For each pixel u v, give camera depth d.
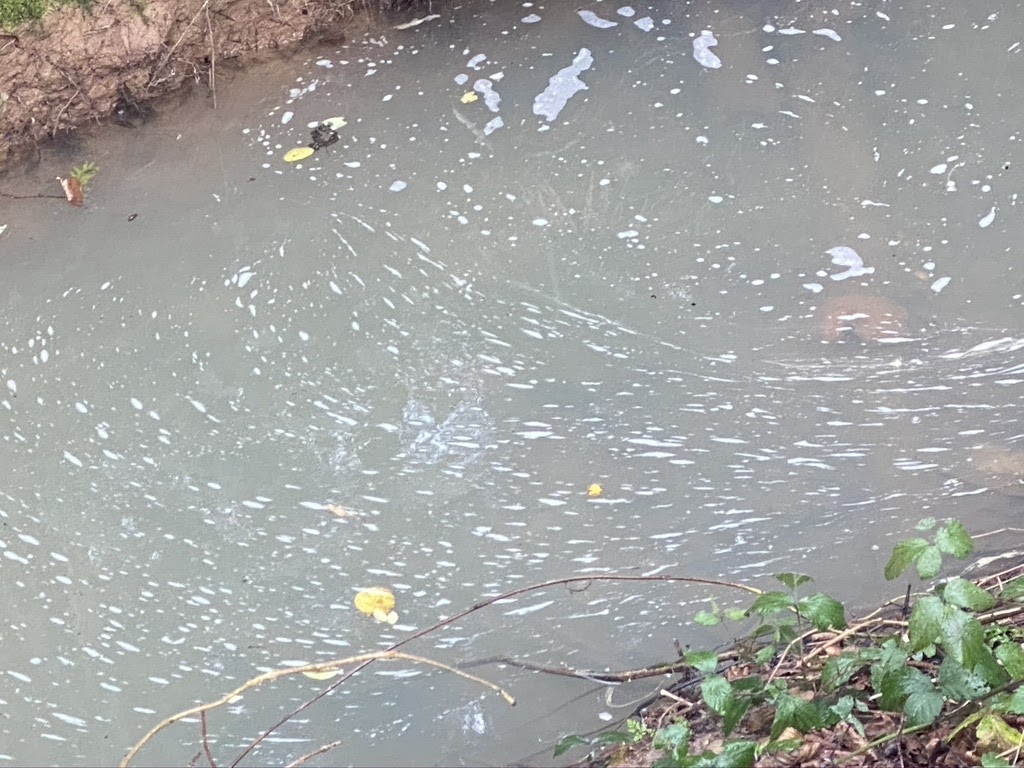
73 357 3.79
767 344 3.66
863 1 5.00
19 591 3.11
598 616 2.93
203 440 3.51
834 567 2.99
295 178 4.40
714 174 4.26
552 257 4.00
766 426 3.41
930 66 4.64
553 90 4.71
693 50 4.85
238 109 4.75
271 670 2.87
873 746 2.22
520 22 5.07
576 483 3.29
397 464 3.39
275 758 2.65
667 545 3.10
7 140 4.55
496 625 2.93
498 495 3.28
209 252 4.11
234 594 3.07
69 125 4.65
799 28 4.91
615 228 4.09
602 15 5.08
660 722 2.61
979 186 4.10
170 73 4.80
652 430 3.42
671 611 2.92
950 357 3.55
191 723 2.75
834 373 3.54
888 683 2.15
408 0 5.11
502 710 2.72
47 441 3.54
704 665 2.31
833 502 3.18
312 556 3.15
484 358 3.68
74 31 4.63
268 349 3.77
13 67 4.55
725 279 3.88
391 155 4.47
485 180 4.32
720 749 2.43
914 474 3.22
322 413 3.56
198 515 3.29
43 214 4.33
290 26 5.00
